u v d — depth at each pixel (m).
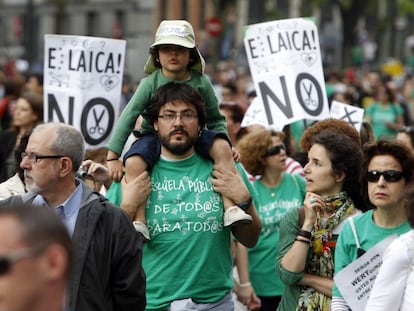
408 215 13.02
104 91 21.00
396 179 14.52
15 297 7.34
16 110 24.52
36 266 7.37
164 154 15.41
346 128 16.53
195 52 15.78
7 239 7.35
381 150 14.61
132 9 115.38
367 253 14.56
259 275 19.67
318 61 21.36
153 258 15.27
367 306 12.90
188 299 15.25
